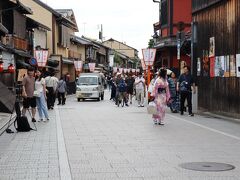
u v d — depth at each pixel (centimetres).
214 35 2064
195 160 943
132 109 2520
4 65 2906
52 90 2534
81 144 1177
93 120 1833
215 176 788
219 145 1141
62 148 1115
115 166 885
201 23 2262
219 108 2003
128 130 1470
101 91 3925
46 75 2559
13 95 1537
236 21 1792
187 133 1377
